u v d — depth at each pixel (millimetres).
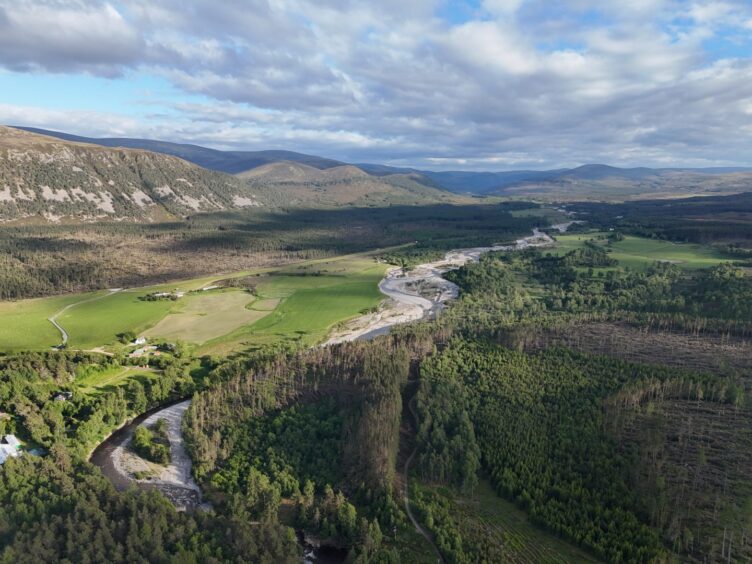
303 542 113000
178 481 134625
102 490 114000
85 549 94000
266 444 144625
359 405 157250
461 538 107750
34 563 89875
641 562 97375
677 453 124875
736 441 127438
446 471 128000
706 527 103375
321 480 129375
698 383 150750
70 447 142375
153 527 100688
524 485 120750
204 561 95125
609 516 108438
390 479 124562
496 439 137500
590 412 146000
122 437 156625
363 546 104375
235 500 117812
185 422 157125
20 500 108438
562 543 106188
